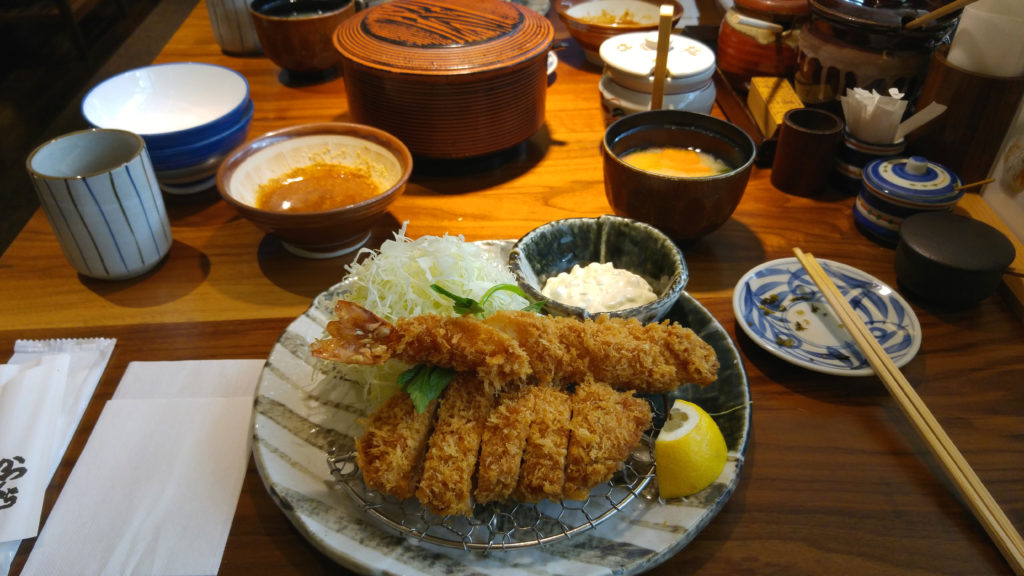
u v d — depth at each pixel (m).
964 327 0.44
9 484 0.34
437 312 0.40
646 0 0.77
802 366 0.39
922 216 0.47
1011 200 0.51
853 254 0.51
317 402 0.37
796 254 0.46
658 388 0.36
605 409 0.33
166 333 0.44
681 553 0.32
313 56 0.69
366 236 0.52
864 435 0.37
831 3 0.54
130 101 0.61
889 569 0.31
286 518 0.33
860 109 0.53
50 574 0.31
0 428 0.36
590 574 0.29
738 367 0.38
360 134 0.53
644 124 0.53
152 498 0.34
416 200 0.57
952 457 0.34
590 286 0.43
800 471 0.35
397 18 0.58
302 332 0.41
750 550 0.32
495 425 0.33
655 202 0.47
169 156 0.53
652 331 0.37
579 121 0.67
